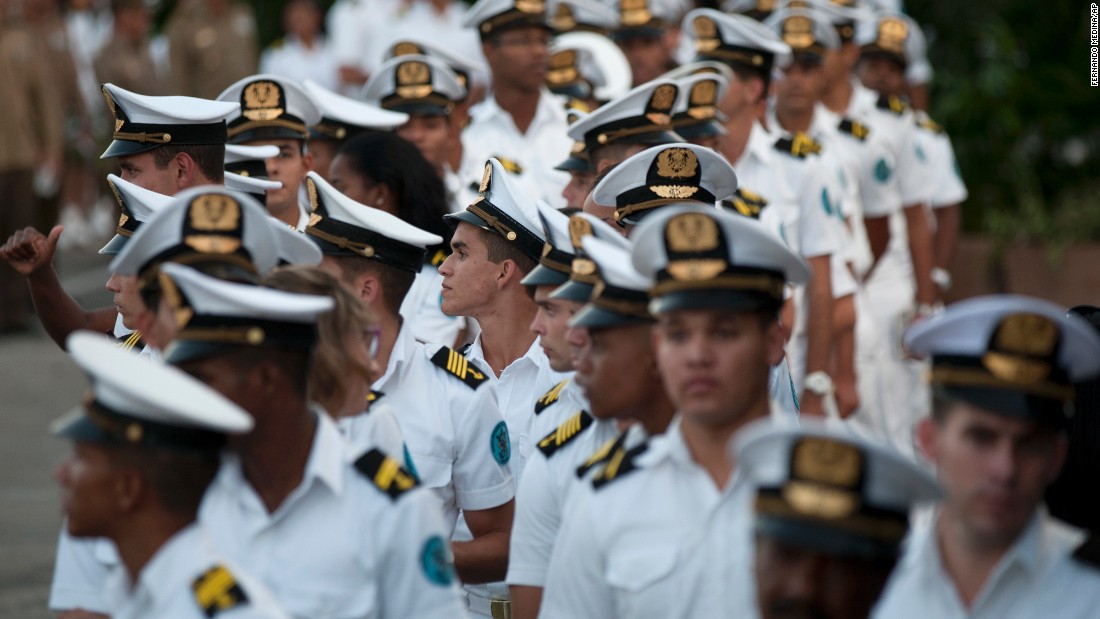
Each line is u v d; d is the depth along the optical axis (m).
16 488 29.55
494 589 16.92
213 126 18.69
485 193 17.73
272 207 21.08
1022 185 43.03
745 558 11.38
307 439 11.98
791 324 22.42
